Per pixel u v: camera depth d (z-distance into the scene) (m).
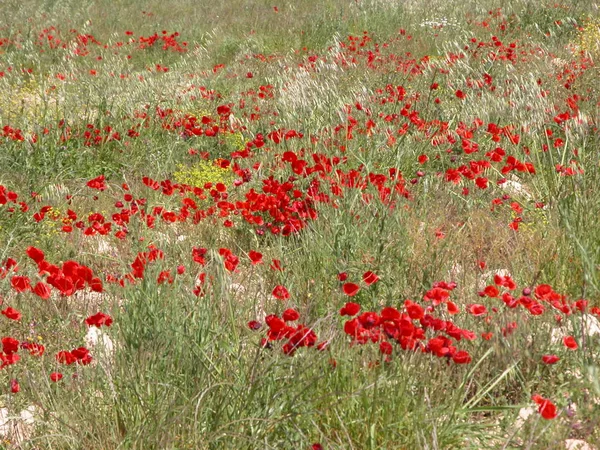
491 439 2.81
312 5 17.06
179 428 2.79
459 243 4.52
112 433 2.77
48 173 7.06
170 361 3.14
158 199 6.23
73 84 10.90
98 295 4.34
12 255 5.07
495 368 3.13
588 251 4.05
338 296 3.84
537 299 3.44
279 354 2.98
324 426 2.83
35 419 2.93
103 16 17.77
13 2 19.48
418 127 6.65
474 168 5.25
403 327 2.81
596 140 6.00
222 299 3.63
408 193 5.10
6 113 8.93
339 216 4.61
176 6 18.81
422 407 2.73
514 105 7.27
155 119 8.51
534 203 5.25
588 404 2.81
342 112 7.49
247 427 2.75
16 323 3.94
